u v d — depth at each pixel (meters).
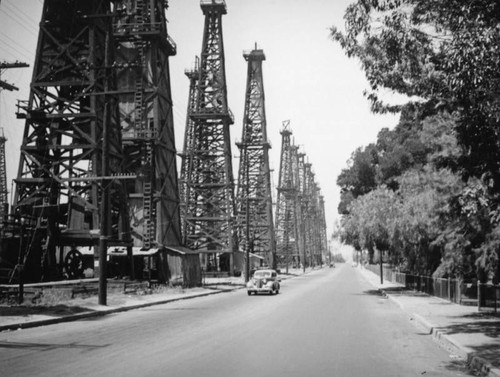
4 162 68.50
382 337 13.23
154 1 46.38
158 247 41.97
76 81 36.69
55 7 38.38
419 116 14.29
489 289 20.95
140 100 44.62
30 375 8.06
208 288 40.53
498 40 8.64
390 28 10.79
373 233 33.53
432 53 11.38
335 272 102.56
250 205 74.94
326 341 12.25
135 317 18.78
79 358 9.69
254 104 75.25
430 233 25.92
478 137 11.04
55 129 36.53
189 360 9.48
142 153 43.91
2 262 31.92
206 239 64.00
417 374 8.49
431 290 29.89
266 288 33.44
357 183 43.72
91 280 32.25
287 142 111.31
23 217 33.59
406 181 27.42
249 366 8.91
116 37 45.69
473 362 9.22
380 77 12.86
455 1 9.43
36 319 16.31
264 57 75.81
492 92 9.20
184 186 73.12
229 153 63.56
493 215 13.34
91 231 35.16
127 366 8.86
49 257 34.38
